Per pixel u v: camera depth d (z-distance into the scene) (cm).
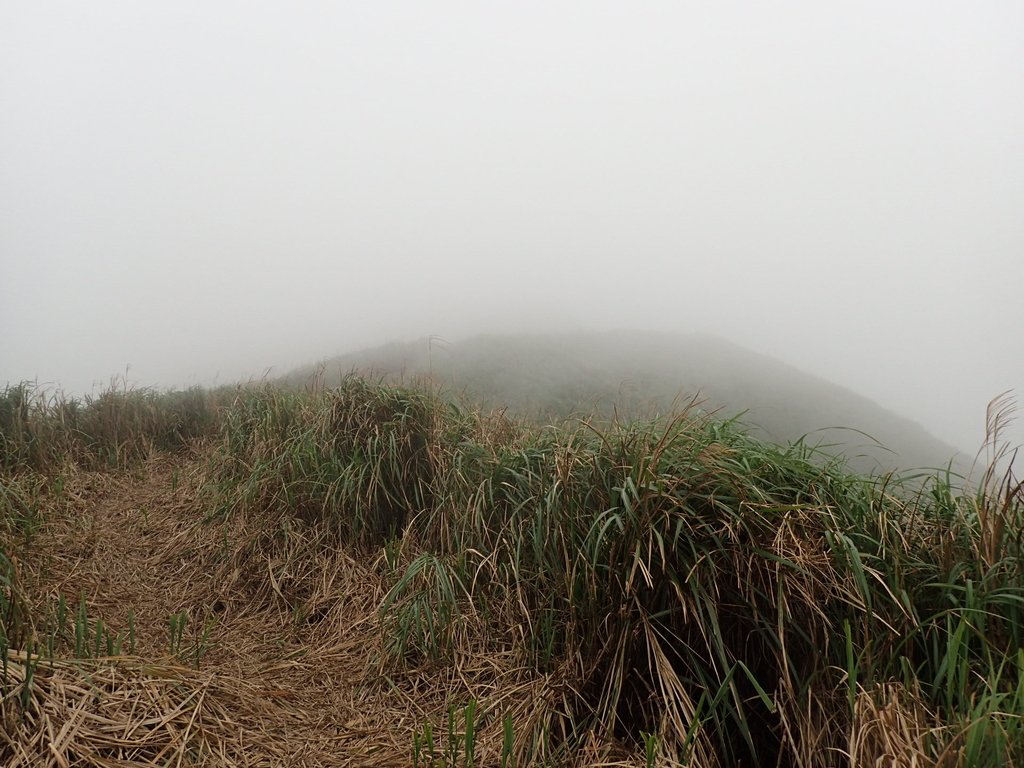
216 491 424
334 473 367
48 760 144
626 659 199
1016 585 183
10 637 184
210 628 267
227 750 177
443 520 323
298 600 310
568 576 221
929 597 197
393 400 384
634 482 218
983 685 169
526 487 289
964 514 214
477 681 230
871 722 153
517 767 177
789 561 188
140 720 169
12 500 365
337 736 201
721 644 180
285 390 551
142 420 625
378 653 252
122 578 326
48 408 583
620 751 183
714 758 174
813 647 185
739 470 224
